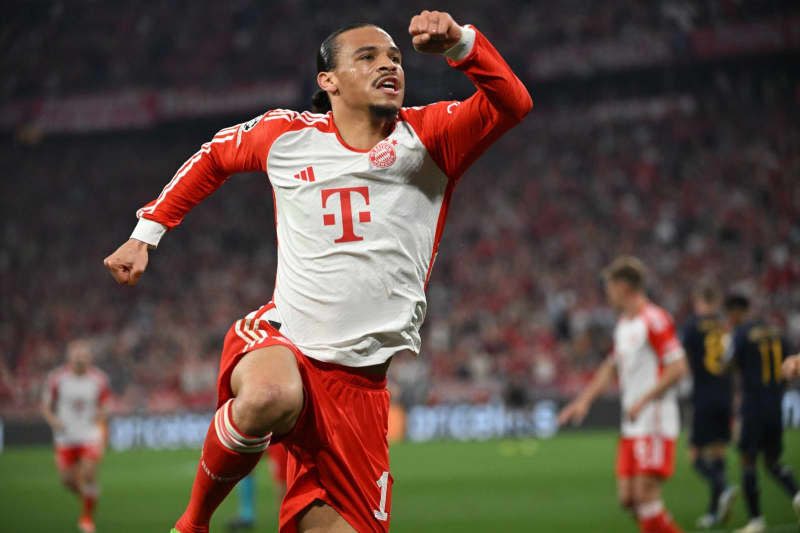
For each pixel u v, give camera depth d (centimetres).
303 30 13075
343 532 1309
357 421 1343
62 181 13588
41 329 10931
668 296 9475
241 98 12912
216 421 1245
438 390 8900
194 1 13638
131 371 9569
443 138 1329
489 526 3412
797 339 8494
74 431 4122
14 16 12738
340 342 1324
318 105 1493
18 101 13375
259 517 3769
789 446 5769
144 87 13362
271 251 11944
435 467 5944
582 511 3778
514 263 10531
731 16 11506
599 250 10438
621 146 11981
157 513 4034
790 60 11600
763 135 11388
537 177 11819
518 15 12688
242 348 1320
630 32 11975
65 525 3697
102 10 13625
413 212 1344
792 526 3152
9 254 12319
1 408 9356
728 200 10675
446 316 9888
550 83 12644
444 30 1232
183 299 11206
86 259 12225
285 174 1353
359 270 1321
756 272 9494
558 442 7644
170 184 1402
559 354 9044
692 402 3466
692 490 4353
